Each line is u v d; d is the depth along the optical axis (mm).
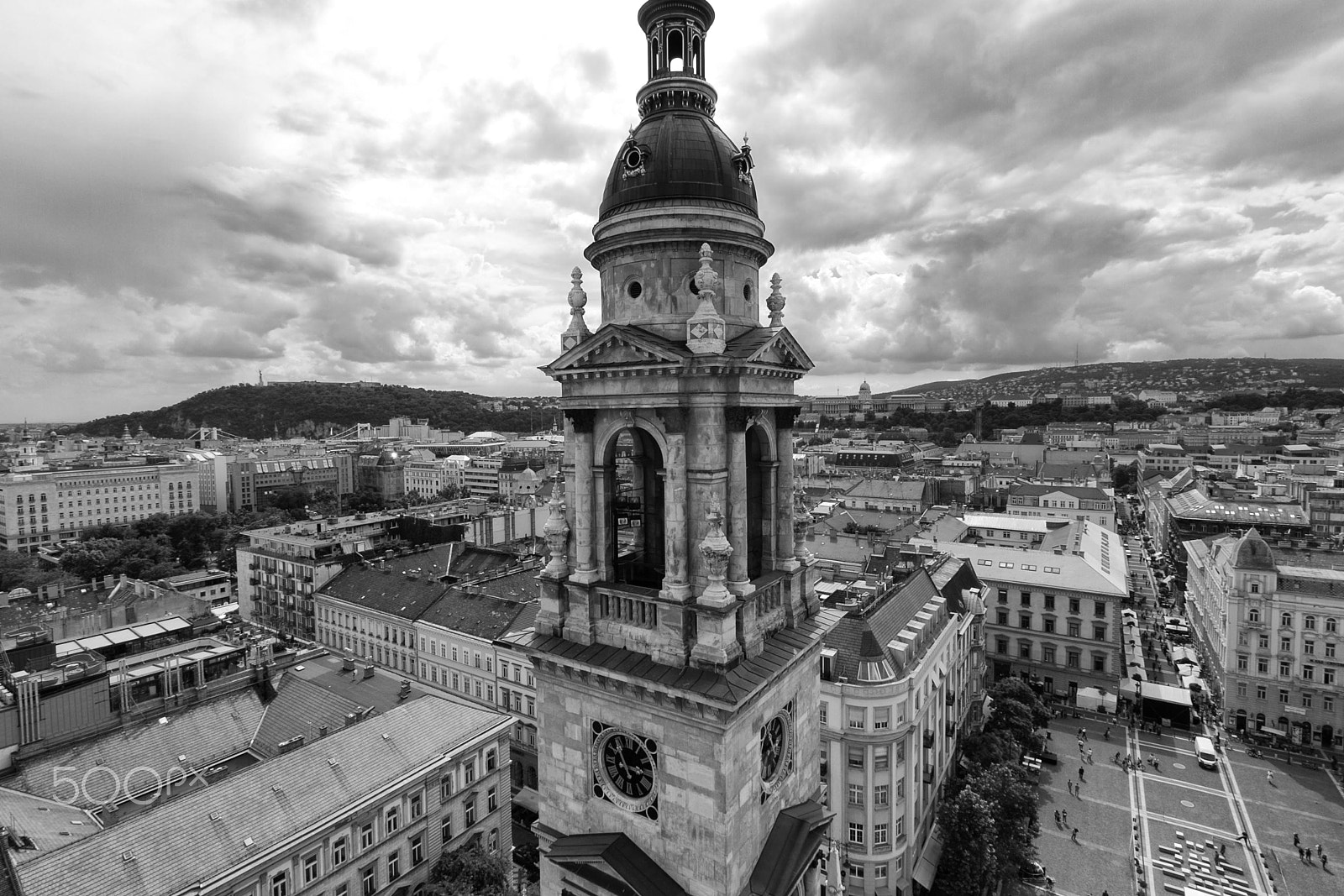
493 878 57719
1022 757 94312
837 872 33031
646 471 29594
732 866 24203
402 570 127688
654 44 28562
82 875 42438
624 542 38500
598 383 27000
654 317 26844
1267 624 105438
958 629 93750
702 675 24234
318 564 131625
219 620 99250
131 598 108188
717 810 23891
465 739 65062
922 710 72500
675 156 26484
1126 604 166375
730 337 27016
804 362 29000
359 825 54375
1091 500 199375
